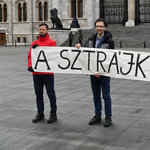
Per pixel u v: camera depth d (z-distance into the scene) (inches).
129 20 1764.3
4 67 733.9
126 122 278.4
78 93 409.4
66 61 278.2
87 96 389.1
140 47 1424.7
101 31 269.0
